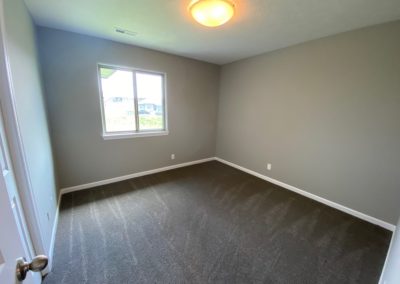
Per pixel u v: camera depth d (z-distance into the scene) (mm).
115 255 1623
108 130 3023
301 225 2121
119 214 2242
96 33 2449
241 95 3734
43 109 2084
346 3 1641
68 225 2012
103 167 3020
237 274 1470
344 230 2049
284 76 2932
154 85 3396
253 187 3107
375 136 2109
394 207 2041
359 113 2205
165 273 1461
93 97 2738
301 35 2377
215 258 1621
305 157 2793
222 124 4309
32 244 1255
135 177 3398
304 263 1595
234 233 1956
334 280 1443
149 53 3111
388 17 1848
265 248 1757
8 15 1213
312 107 2631
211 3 1554
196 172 3746
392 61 1931
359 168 2266
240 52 3166
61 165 2633
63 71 2447
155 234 1906
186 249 1715
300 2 1641
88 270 1471
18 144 1095
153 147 3549
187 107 3852
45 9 1812
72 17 1988
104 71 2842
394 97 1949
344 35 2232
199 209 2398
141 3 1709
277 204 2578
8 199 500
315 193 2725
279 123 3096
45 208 1624
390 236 1962
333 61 2355
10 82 1044
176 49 3086
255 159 3600
